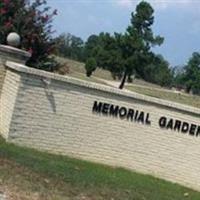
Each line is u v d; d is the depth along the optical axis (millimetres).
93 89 14516
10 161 11344
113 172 13820
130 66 52375
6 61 14789
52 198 9516
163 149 15391
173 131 15438
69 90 14281
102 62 53656
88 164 14039
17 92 13711
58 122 14273
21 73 13711
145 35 52688
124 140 15023
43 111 14062
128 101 14922
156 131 15281
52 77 13992
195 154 15633
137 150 15172
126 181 12875
